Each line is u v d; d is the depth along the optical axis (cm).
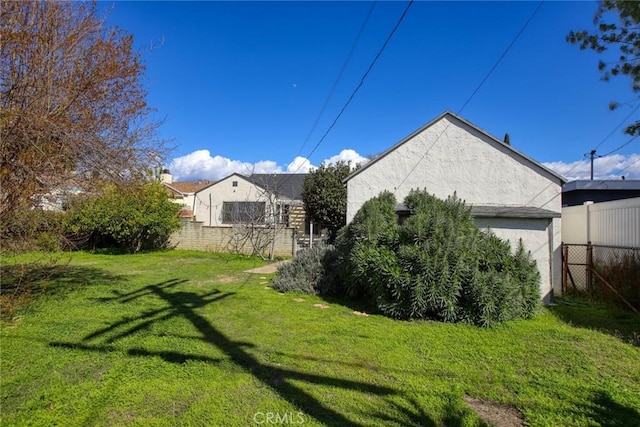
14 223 577
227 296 730
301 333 508
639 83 665
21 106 563
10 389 324
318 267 822
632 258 720
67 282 839
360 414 299
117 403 305
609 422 298
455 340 498
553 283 832
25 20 558
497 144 906
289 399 321
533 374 391
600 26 667
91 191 673
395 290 609
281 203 1972
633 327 582
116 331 488
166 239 1688
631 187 1293
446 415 301
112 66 634
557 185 860
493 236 686
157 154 743
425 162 956
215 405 306
